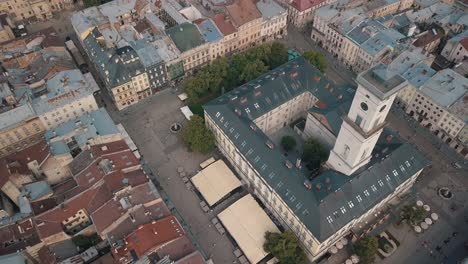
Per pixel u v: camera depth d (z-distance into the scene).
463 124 156.75
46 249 128.38
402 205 144.38
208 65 188.88
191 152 163.75
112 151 143.00
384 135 141.25
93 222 127.75
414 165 136.62
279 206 133.50
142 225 120.94
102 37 183.00
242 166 147.12
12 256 114.12
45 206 134.25
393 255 134.38
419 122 177.12
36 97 162.12
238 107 152.50
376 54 182.50
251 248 131.00
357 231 132.62
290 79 165.25
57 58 182.25
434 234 140.25
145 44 181.12
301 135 170.38
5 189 134.12
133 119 175.88
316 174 151.50
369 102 108.31
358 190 127.31
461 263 123.44
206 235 138.50
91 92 165.88
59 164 144.75
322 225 119.12
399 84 104.31
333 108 151.88
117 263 115.56
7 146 158.75
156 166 158.62
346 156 128.00
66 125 149.88
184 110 175.88
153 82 181.25
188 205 146.62
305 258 125.88
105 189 133.88
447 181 155.50
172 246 119.75
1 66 181.50
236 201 142.50
